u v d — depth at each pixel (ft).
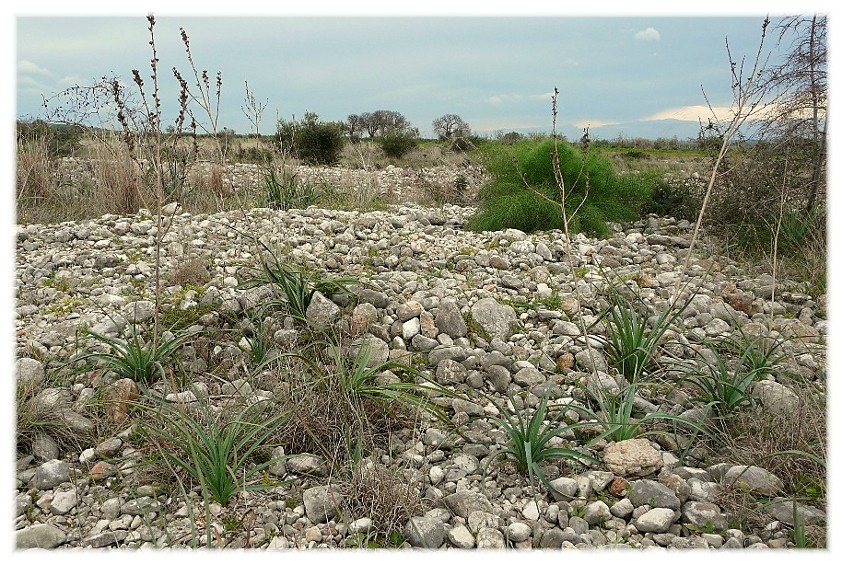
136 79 12.21
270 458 10.78
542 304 16.30
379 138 77.20
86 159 32.24
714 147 23.72
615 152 64.69
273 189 29.35
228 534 9.12
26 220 24.08
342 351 13.16
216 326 14.48
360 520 9.25
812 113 20.58
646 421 11.73
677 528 9.21
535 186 25.98
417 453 10.93
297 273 15.58
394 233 22.62
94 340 13.79
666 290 17.52
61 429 11.04
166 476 10.21
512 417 11.90
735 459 10.54
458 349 13.52
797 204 21.66
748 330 15.16
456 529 9.11
